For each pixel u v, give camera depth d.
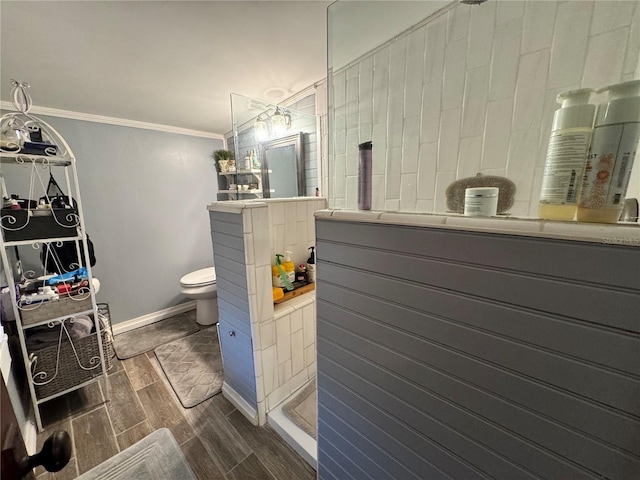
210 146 2.79
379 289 0.64
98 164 2.15
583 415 0.40
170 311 2.65
